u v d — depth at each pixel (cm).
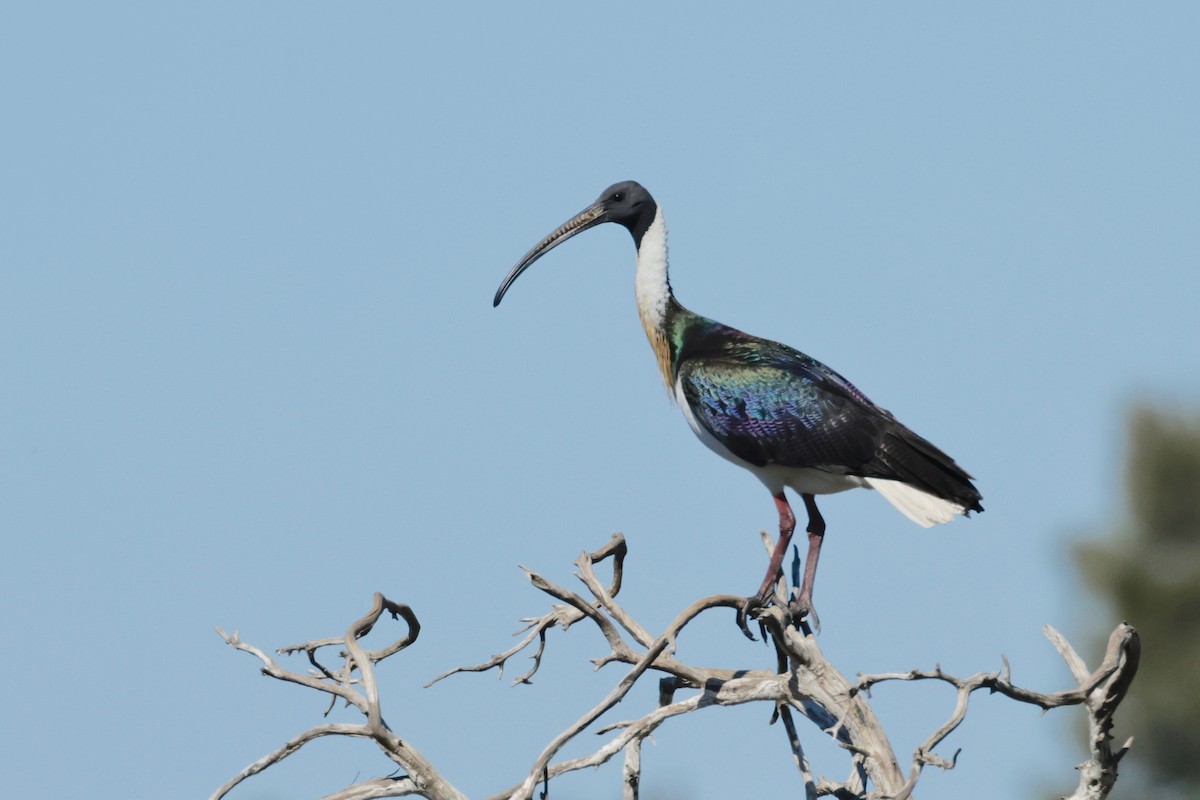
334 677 1460
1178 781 3353
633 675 1377
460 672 1532
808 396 1775
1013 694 1301
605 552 1586
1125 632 1330
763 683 1501
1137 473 3534
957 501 1708
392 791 1362
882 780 1464
